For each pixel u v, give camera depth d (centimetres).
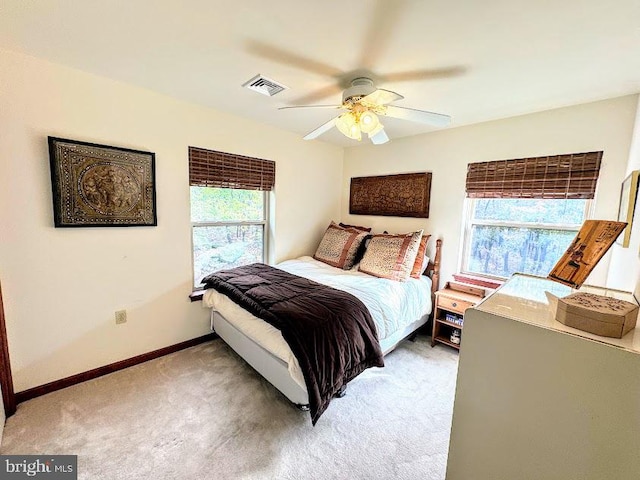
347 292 222
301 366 153
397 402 194
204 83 197
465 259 285
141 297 227
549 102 210
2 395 165
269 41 144
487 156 259
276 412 180
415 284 269
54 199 180
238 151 273
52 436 157
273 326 174
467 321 95
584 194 210
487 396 93
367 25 128
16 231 172
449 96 203
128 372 218
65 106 180
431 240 302
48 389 189
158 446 153
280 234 325
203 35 140
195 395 194
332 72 173
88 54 162
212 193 275
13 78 162
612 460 74
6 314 172
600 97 198
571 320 82
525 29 127
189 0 115
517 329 86
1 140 162
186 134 237
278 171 312
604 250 94
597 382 75
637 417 70
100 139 195
